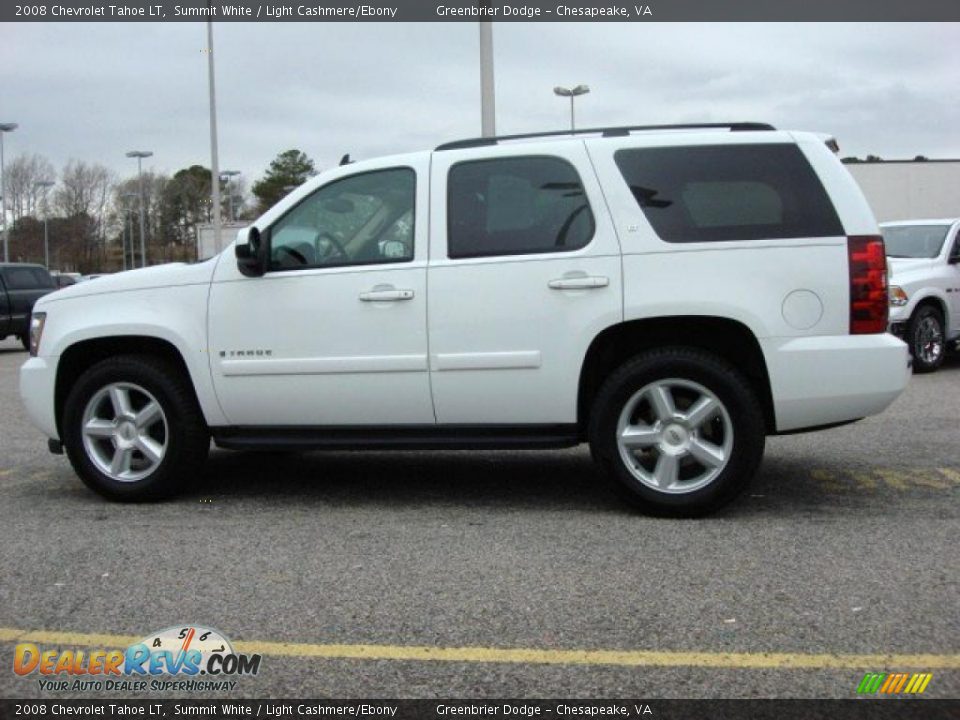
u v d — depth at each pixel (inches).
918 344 420.8
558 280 188.4
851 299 183.0
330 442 204.2
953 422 300.2
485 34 503.8
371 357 197.0
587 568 162.9
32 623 143.6
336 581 159.0
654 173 189.9
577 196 191.6
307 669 127.0
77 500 219.9
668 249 185.6
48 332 217.6
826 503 203.6
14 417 354.0
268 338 202.2
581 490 221.3
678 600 147.2
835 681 120.5
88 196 3019.2
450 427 198.7
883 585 151.9
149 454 212.1
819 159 187.6
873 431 287.3
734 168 188.2
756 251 183.8
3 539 186.7
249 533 188.9
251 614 145.4
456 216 196.5
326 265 201.5
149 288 211.3
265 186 2716.5
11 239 2910.9
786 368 182.7
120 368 210.1
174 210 3041.3
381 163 203.2
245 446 209.0
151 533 189.8
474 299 192.1
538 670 125.1
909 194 1438.2
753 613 141.5
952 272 433.4
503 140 202.5
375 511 205.3
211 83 1034.1
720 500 187.8
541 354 190.1
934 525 185.6
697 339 197.3
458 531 187.8
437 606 147.0
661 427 189.6
